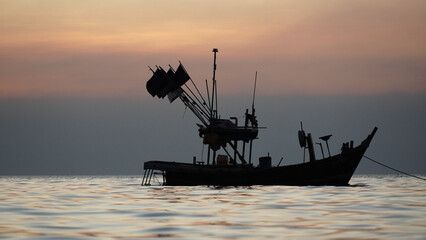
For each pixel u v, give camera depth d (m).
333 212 61.22
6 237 43.09
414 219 54.62
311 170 108.56
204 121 114.88
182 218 55.53
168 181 114.19
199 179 111.44
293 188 103.88
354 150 108.56
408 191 101.50
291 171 108.75
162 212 61.38
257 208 65.69
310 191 95.62
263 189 101.19
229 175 110.06
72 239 42.12
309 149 109.44
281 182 109.19
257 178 109.25
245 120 113.69
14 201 79.69
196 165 111.44
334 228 48.16
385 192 97.31
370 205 69.75
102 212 61.81
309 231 46.44
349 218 55.41
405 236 43.56
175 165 112.94
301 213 60.09
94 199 83.06
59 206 70.38
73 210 64.56
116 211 62.88
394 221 53.06
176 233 45.31
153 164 114.31
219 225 50.12
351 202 73.94
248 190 98.62
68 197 88.88
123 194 95.50
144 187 122.44
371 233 45.22
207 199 79.19
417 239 42.16
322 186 109.06
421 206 68.50
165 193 94.50
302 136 109.75
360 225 50.12
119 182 197.12
